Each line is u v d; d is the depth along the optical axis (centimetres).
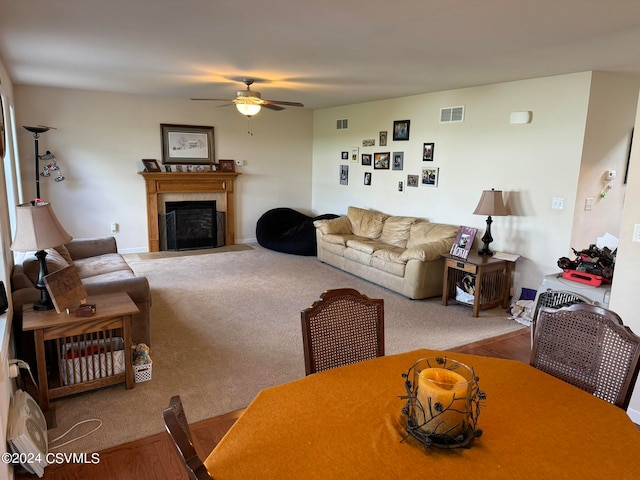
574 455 128
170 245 725
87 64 429
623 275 264
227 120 750
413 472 121
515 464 124
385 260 525
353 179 733
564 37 297
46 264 310
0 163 271
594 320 176
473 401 142
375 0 234
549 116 436
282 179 821
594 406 154
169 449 235
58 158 629
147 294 332
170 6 252
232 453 128
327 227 646
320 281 559
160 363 331
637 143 253
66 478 213
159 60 403
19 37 327
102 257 491
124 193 684
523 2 232
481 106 502
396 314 448
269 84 529
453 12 251
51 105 613
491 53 347
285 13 260
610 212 457
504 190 484
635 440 136
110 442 239
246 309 452
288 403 154
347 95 610
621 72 409
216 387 298
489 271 454
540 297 359
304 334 185
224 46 344
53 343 296
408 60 379
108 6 254
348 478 118
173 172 698
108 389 293
